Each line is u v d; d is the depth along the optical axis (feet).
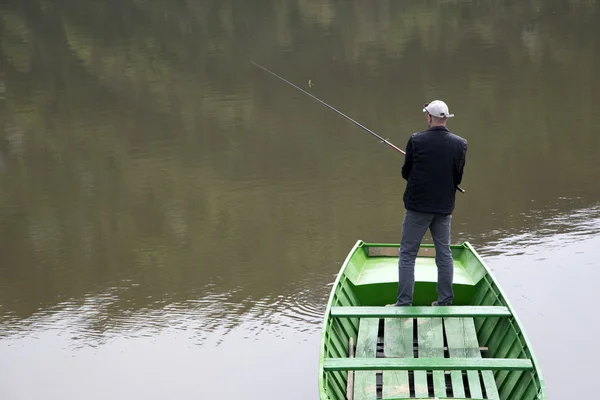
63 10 96.02
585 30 73.10
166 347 25.50
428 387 18.51
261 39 77.92
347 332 20.65
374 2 92.17
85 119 54.24
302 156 44.24
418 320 20.80
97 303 28.84
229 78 63.67
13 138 50.57
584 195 36.91
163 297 29.12
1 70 70.03
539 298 27.32
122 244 33.96
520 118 49.03
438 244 20.12
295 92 58.08
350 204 37.14
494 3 88.28
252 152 45.44
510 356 18.37
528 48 67.56
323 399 15.78
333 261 31.35
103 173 43.60
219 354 24.86
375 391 17.87
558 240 32.14
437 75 60.39
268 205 37.68
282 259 31.78
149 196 39.86
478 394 17.49
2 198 40.32
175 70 67.51
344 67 64.95
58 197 40.42
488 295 21.45
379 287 22.93
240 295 28.89
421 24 80.18
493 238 32.76
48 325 27.43
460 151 19.22
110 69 69.00
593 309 26.37
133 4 97.96
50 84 64.54
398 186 39.22
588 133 45.65
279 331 26.17
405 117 50.16
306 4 93.50
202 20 88.12
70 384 23.58
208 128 50.67
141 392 23.02
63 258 33.01
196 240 34.06
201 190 40.04
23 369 24.59
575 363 23.21
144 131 50.85
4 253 33.53
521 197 37.09
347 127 48.96
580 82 56.24
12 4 99.81
